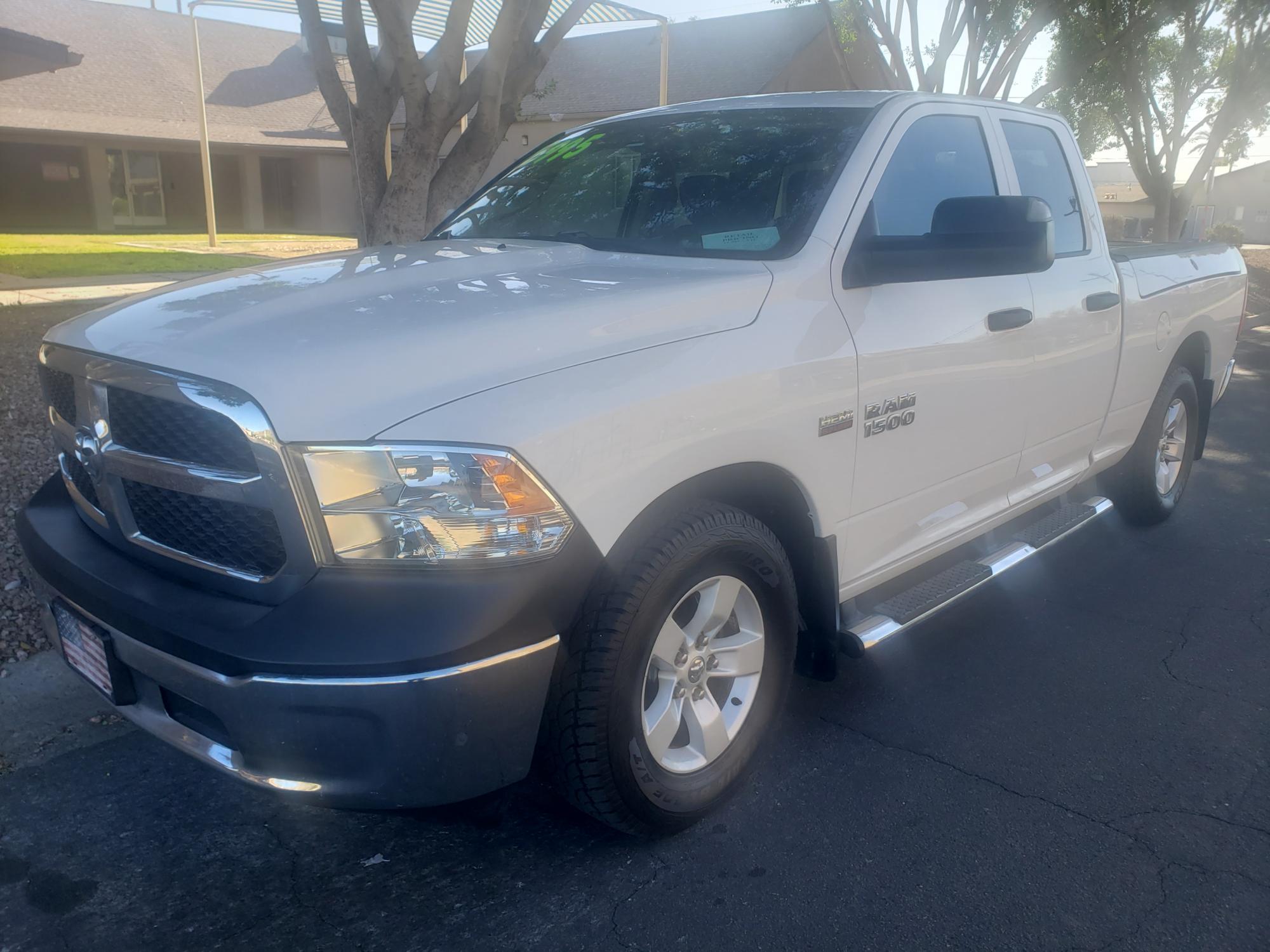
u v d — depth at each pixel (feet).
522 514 7.21
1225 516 18.81
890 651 13.23
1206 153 79.30
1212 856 9.04
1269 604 14.80
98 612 8.07
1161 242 18.47
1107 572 15.98
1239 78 74.38
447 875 8.80
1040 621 14.19
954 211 9.88
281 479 6.95
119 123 81.71
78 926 8.14
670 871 8.84
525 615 7.26
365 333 7.72
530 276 9.59
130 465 7.93
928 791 10.05
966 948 7.91
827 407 9.51
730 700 9.65
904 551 11.38
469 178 25.41
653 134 12.76
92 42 90.53
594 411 7.66
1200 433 18.57
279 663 6.91
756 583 9.35
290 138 90.43
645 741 8.43
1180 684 12.36
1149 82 76.84
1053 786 10.14
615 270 9.84
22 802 9.75
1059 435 13.66
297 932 8.10
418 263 10.07
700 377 8.41
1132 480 16.85
